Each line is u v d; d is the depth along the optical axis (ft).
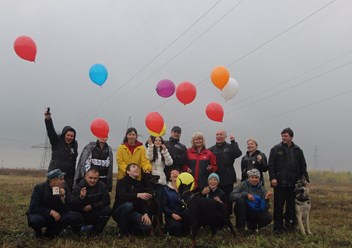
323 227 20.40
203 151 18.88
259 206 18.21
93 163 16.92
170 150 18.60
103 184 16.20
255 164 19.26
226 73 21.16
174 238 16.22
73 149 17.39
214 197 17.31
